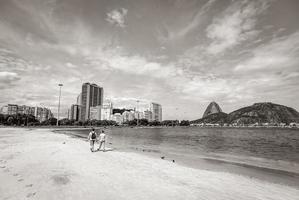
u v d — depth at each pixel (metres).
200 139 54.22
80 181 9.26
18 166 11.66
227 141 47.66
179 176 11.20
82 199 7.16
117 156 17.25
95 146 25.23
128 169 12.27
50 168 11.48
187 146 33.62
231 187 9.60
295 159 20.59
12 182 8.66
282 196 8.62
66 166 12.17
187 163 16.44
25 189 7.89
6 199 6.86
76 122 182.12
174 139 52.50
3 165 11.70
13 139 29.58
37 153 16.55
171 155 20.91
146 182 9.65
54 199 7.04
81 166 12.38
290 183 10.81
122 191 8.20
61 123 168.62
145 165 13.80
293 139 57.00
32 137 34.84
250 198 8.23
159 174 11.41
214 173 12.49
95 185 8.78
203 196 8.13
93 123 195.62
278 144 40.25
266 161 18.98
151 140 46.34
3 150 17.69
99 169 11.82
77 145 24.50
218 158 20.19
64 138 35.25
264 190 9.38
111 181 9.51
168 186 9.19
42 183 8.72
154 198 7.60
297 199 8.31
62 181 9.12
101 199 7.24
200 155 22.11
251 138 61.38
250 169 14.74
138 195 7.83
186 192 8.49
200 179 10.80
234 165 16.27
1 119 142.62
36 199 6.98
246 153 25.47
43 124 149.75
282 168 15.34
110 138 48.19
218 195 8.35
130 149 24.53
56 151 18.20
